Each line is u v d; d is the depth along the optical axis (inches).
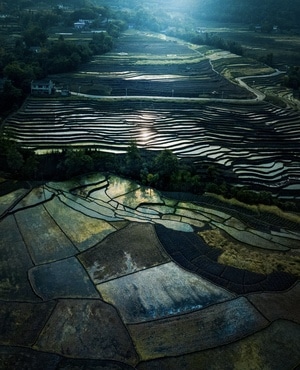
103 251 1720.0
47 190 2215.8
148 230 1886.1
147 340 1295.5
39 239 1781.5
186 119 3326.8
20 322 1337.4
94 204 2101.4
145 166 2426.2
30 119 3122.5
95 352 1247.5
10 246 1722.4
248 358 1249.4
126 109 3469.5
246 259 1702.8
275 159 2751.0
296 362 1241.4
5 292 1461.6
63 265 1621.6
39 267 1603.1
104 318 1369.3
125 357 1235.2
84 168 2443.4
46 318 1358.3
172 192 2276.1
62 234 1825.8
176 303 1448.1
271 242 1835.6
